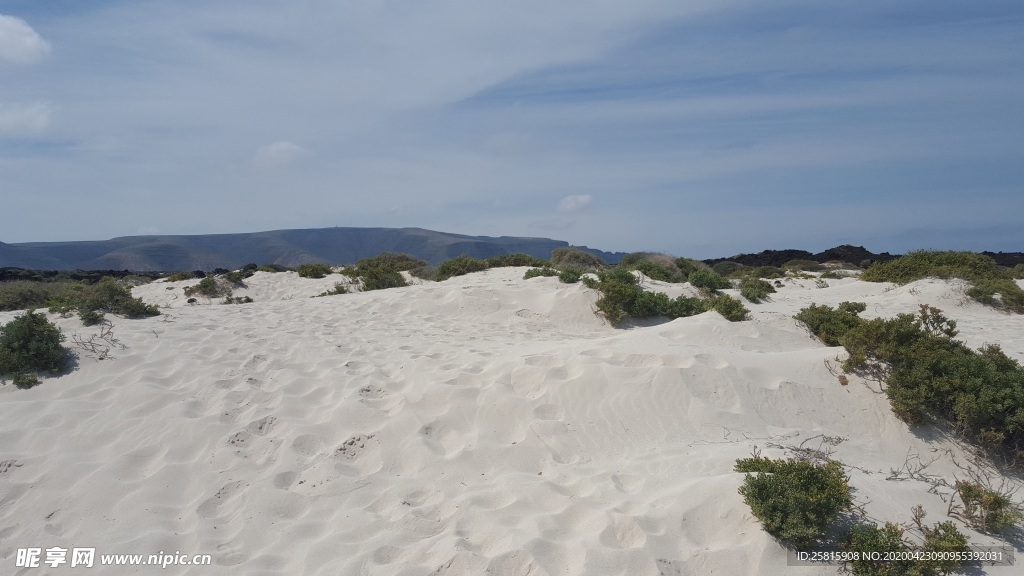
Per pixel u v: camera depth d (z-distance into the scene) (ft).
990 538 12.05
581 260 72.69
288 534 12.94
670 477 14.37
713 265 109.81
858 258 116.67
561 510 13.25
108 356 22.35
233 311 34.37
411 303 37.86
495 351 25.14
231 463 15.71
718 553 11.39
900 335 19.58
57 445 16.81
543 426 17.33
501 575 11.12
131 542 12.61
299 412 18.88
